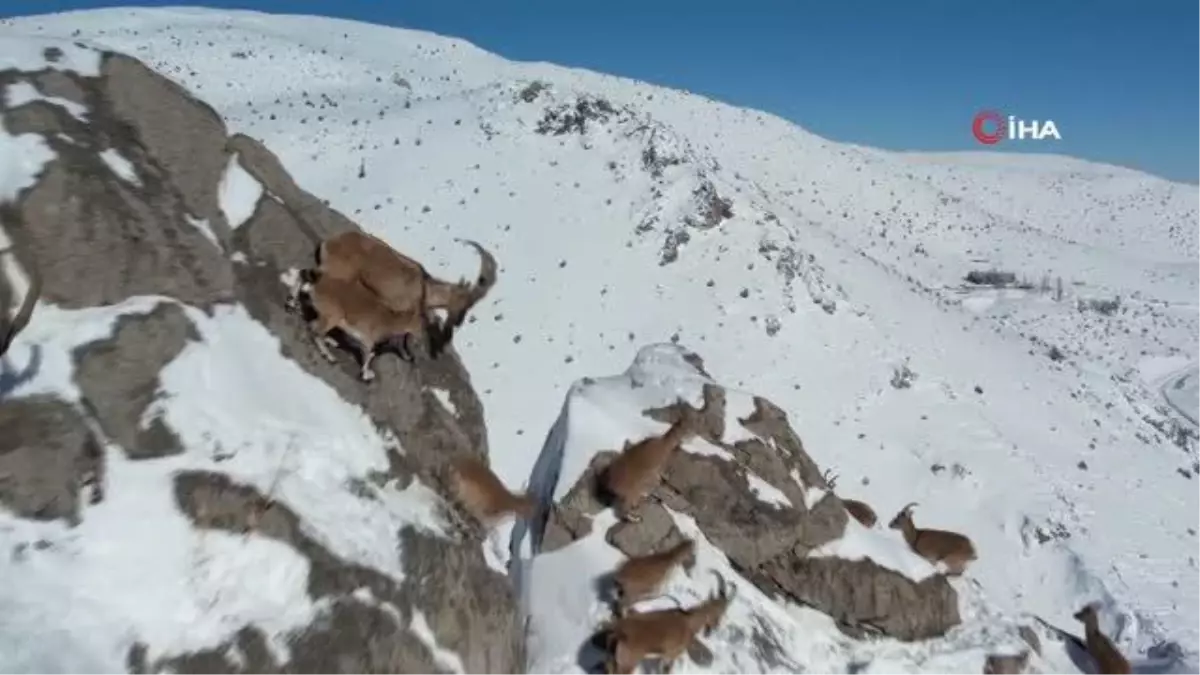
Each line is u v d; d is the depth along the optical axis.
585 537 11.53
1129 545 24.61
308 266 9.82
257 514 7.75
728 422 12.98
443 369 10.45
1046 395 31.75
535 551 11.84
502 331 26.84
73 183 8.38
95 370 7.77
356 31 76.88
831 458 24.88
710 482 12.06
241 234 9.62
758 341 27.91
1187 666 17.08
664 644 9.84
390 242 29.84
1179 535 26.03
